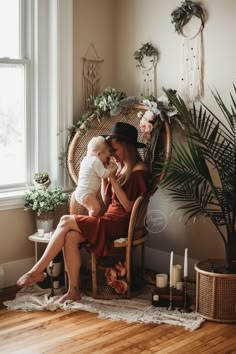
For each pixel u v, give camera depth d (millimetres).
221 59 3686
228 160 3248
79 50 4207
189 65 3879
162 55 4074
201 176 3369
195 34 3807
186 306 3418
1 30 3879
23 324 3193
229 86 3654
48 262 3506
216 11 3684
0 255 3902
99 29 4324
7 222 3918
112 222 3564
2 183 4008
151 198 4234
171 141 3705
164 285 3551
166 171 3475
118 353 2830
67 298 3502
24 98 4039
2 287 3865
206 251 3912
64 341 2967
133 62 4301
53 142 4121
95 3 4270
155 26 4102
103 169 3611
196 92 3852
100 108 4051
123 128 3689
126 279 3590
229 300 3234
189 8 3781
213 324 3227
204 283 3287
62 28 4004
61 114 4082
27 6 3971
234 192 3213
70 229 3514
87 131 4055
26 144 4082
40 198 3850
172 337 3029
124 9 4328
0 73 3896
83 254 4270
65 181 4168
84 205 3643
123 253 3844
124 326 3178
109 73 4449
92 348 2885
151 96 3920
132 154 3682
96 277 3797
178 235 4082
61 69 4039
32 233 4078
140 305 3486
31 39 3998
